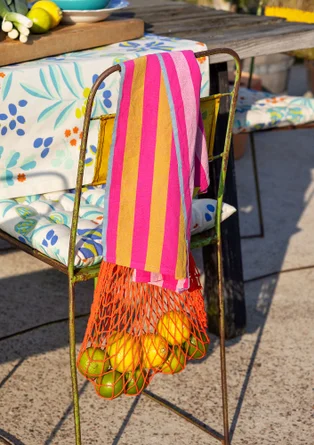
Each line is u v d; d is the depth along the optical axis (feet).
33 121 7.52
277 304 10.51
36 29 7.96
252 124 10.21
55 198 7.95
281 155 16.57
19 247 7.31
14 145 7.52
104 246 6.48
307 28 9.55
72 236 6.50
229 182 9.27
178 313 7.36
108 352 7.14
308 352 9.37
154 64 6.13
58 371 8.89
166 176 6.35
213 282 9.51
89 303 10.46
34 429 7.86
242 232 12.80
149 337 7.22
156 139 6.26
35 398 8.37
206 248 9.45
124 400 8.39
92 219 7.42
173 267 6.52
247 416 8.17
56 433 7.81
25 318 10.03
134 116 6.16
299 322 10.06
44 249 6.95
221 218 7.75
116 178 6.30
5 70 7.23
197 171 6.98
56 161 7.85
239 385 8.69
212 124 7.07
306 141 17.54
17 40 7.77
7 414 8.08
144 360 7.18
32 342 9.46
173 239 6.47
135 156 6.27
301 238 12.66
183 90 6.31
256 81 15.06
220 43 8.76
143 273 6.63
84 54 8.10
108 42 8.56
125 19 9.05
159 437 7.80
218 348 9.41
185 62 6.34
